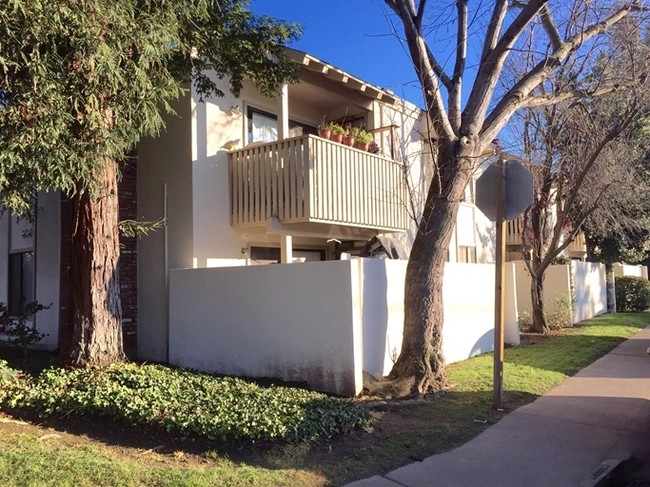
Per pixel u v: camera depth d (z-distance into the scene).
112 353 8.29
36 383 7.48
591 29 9.30
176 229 10.46
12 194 5.84
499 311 7.22
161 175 10.73
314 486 4.66
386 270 8.49
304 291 8.01
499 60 8.08
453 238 17.67
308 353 7.89
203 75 9.91
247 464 5.11
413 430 6.16
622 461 5.44
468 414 6.86
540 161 13.88
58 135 5.70
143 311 10.84
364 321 7.89
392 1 8.75
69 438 5.86
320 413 6.01
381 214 12.01
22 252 13.22
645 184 15.82
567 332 14.58
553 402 7.56
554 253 13.85
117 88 6.23
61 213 11.48
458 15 8.70
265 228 11.03
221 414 5.77
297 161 10.09
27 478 4.42
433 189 7.98
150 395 6.51
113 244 8.46
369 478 4.89
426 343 7.77
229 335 8.89
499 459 5.42
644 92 10.98
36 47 5.29
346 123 14.54
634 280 22.67
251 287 8.66
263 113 12.23
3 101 5.53
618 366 10.09
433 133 10.83
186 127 10.44
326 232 11.72
